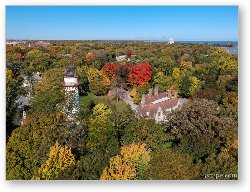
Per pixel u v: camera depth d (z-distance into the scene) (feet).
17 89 112.98
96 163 63.36
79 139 77.97
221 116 84.17
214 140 75.87
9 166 67.31
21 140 71.46
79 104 103.71
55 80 118.32
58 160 65.67
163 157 64.64
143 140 78.33
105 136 75.82
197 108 80.59
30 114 92.22
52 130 75.46
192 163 66.08
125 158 65.62
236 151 72.02
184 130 79.00
